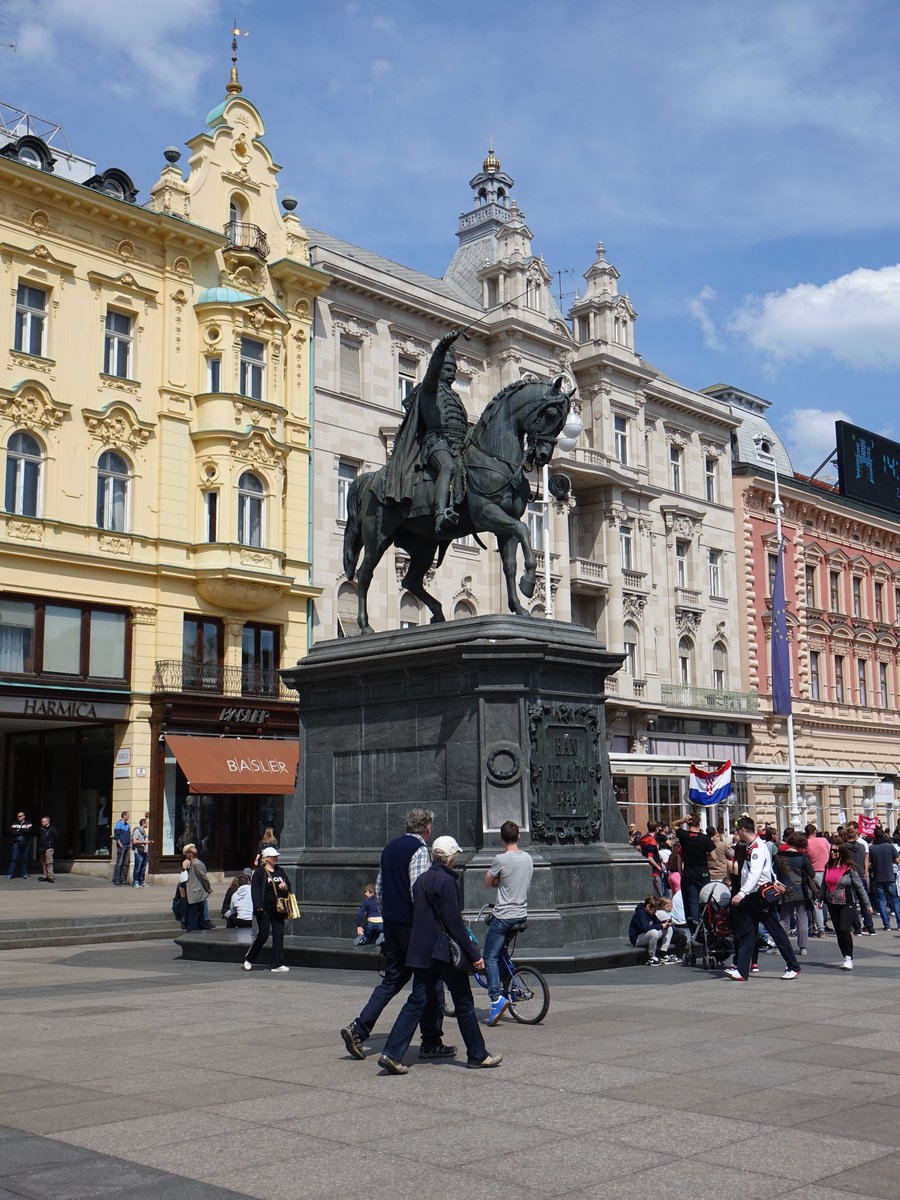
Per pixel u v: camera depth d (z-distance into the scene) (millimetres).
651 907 14703
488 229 55594
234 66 40781
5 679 32219
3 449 32844
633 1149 6266
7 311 33344
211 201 39031
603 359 49469
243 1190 5613
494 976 10234
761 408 64375
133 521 35719
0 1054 8906
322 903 16016
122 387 35875
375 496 17109
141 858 32438
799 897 17406
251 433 37719
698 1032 9727
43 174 33906
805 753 58688
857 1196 5496
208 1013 11008
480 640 14797
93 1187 5645
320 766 16609
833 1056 8672
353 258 42906
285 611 38750
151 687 35219
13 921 21375
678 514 53625
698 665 54031
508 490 15562
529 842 14523
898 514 68562
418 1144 6387
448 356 16328
